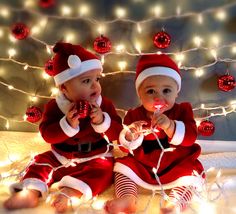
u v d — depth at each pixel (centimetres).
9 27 134
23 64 137
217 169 122
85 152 117
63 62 113
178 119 116
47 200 102
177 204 99
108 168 114
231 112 138
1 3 133
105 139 116
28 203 100
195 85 136
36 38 135
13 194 103
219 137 141
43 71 138
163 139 114
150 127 113
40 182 106
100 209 100
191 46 133
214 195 107
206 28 132
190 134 112
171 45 133
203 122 133
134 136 110
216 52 133
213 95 137
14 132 142
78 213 98
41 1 130
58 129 113
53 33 134
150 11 131
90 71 114
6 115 143
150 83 112
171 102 114
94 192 107
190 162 112
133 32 133
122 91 138
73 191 104
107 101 123
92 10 132
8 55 137
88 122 117
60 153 118
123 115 139
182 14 131
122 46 133
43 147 135
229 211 97
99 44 126
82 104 109
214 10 130
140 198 108
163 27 132
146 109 117
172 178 110
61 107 118
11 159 129
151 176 112
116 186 111
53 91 139
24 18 133
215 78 136
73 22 133
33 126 143
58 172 117
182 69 135
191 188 104
